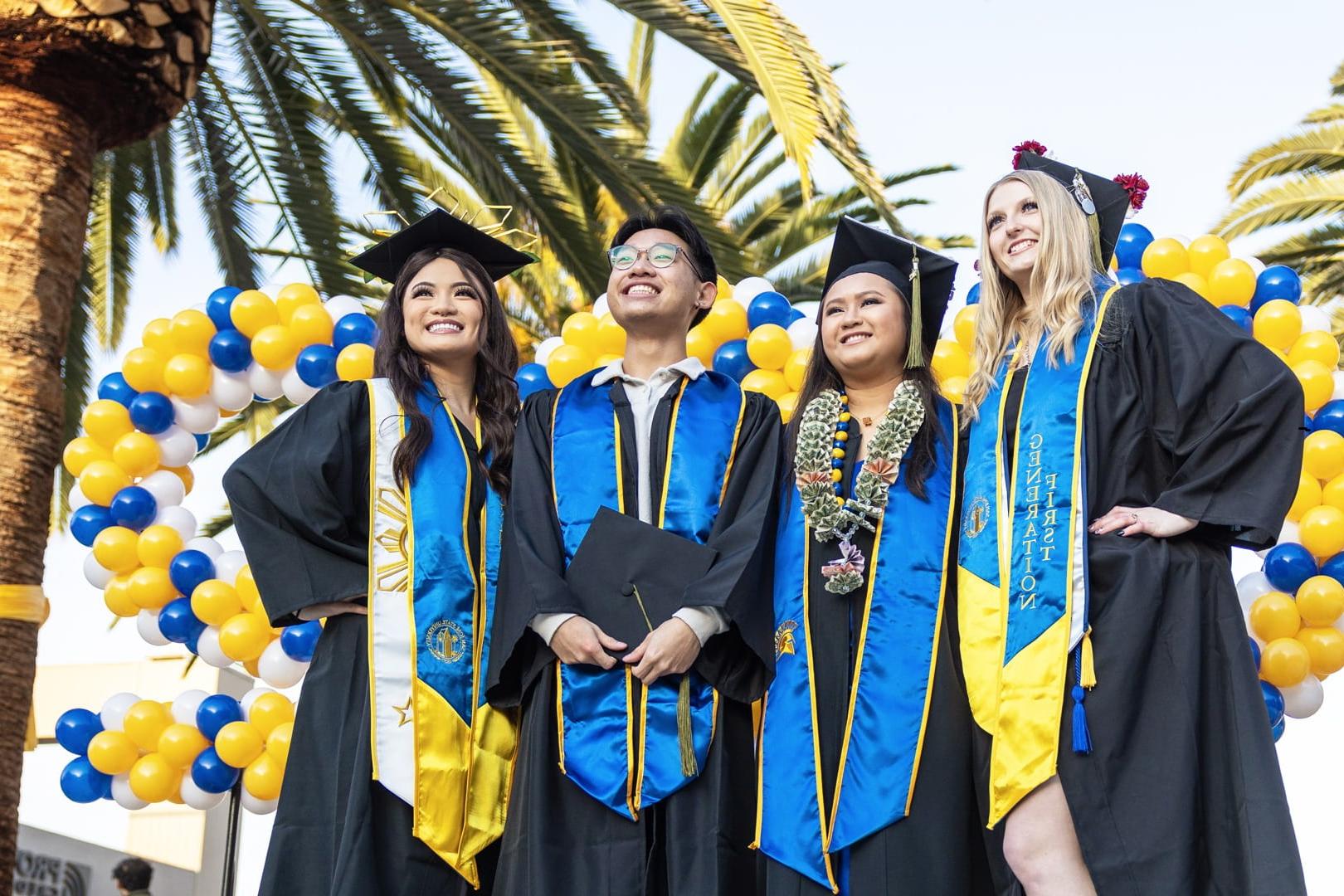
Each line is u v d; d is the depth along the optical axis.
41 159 4.56
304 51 9.48
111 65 4.62
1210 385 4.12
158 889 13.36
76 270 4.64
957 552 4.32
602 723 4.27
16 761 4.21
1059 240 4.40
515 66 9.21
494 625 4.50
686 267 4.85
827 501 4.34
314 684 4.59
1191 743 3.81
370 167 9.95
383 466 4.71
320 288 9.83
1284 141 13.00
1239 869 3.76
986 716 4.03
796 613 4.30
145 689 15.82
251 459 4.70
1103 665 3.92
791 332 6.23
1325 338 5.98
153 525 6.44
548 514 4.57
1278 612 5.79
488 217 9.48
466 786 4.44
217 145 9.73
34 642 4.31
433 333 4.86
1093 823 3.80
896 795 4.04
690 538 4.48
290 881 4.38
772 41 8.30
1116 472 4.17
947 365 6.05
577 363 6.27
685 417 4.67
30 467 4.37
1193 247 6.14
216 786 6.18
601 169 9.62
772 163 14.09
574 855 4.21
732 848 4.20
